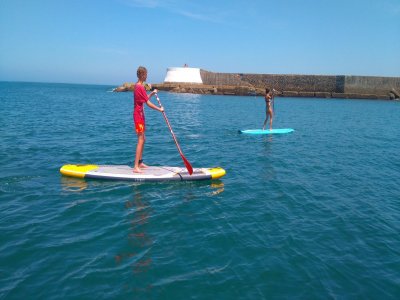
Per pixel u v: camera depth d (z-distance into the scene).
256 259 4.50
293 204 6.67
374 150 13.30
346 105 45.00
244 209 6.28
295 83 67.62
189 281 3.95
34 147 11.29
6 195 6.60
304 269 4.32
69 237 4.95
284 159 10.81
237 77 72.00
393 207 6.79
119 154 10.62
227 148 12.38
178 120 22.39
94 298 3.58
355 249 4.93
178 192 7.09
